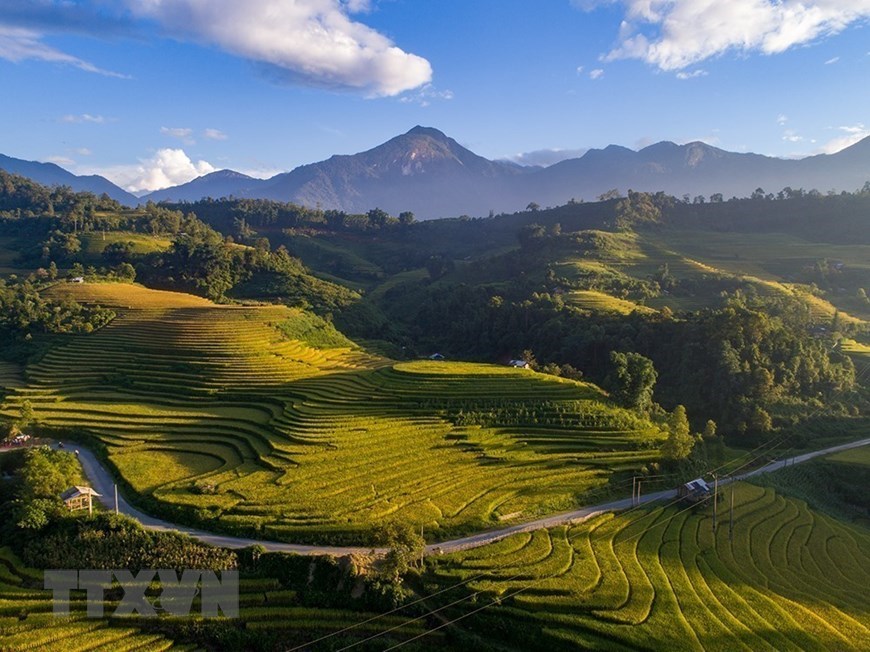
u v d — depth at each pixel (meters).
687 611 50.28
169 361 102.94
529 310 161.00
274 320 125.12
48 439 80.12
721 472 89.50
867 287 174.25
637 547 62.12
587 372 135.62
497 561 55.53
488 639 47.84
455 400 91.62
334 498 63.22
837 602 54.50
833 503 88.00
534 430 86.38
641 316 139.12
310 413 86.31
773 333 123.00
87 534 56.06
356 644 46.81
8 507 61.03
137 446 76.50
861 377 126.50
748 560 61.78
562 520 66.06
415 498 65.44
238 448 76.31
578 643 46.22
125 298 134.62
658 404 112.69
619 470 78.56
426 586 52.19
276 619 48.84
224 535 57.47
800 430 107.00
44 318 117.38
